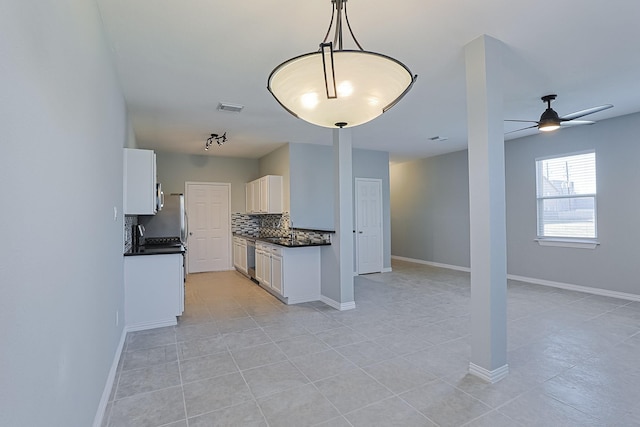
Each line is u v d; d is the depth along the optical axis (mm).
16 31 924
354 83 1649
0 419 819
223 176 7516
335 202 4582
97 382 2018
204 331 3641
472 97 2592
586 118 4875
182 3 2098
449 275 6789
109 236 2545
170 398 2316
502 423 2018
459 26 2400
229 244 7586
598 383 2473
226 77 3211
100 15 2186
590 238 5188
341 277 4445
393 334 3514
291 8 2162
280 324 3859
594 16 2299
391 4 2135
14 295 902
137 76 3164
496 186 2502
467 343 3262
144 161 3744
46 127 1167
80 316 1613
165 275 3805
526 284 5793
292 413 2137
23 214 966
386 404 2227
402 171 8898
